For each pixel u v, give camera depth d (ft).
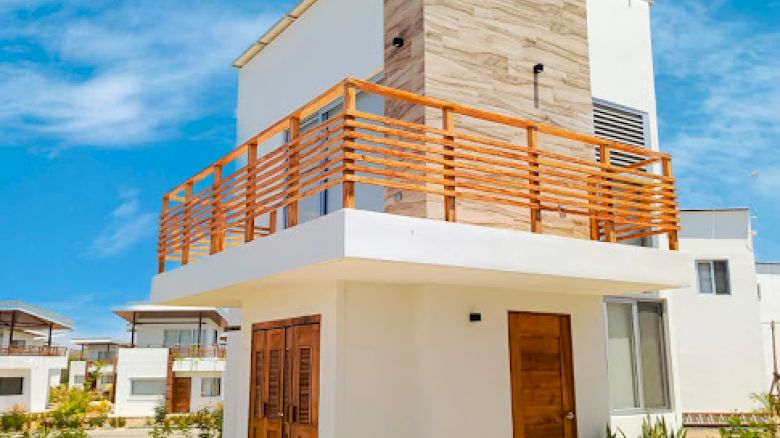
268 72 41.98
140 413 125.39
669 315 36.27
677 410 35.40
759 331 59.36
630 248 26.53
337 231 20.10
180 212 31.89
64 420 99.81
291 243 22.41
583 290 29.43
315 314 26.48
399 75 28.96
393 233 20.63
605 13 35.65
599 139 26.86
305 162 22.48
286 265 22.57
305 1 37.42
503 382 27.50
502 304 28.14
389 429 25.67
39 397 119.65
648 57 37.17
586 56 33.01
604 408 30.32
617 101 35.12
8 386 114.73
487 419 26.73
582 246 25.13
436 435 25.35
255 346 31.17
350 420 24.88
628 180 27.48
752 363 59.16
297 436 26.89
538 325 29.27
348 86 20.86
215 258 27.86
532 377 28.53
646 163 30.09
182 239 31.53
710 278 60.75
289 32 40.04
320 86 36.09
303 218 36.63
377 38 31.86
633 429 33.09
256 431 30.17
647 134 36.24
